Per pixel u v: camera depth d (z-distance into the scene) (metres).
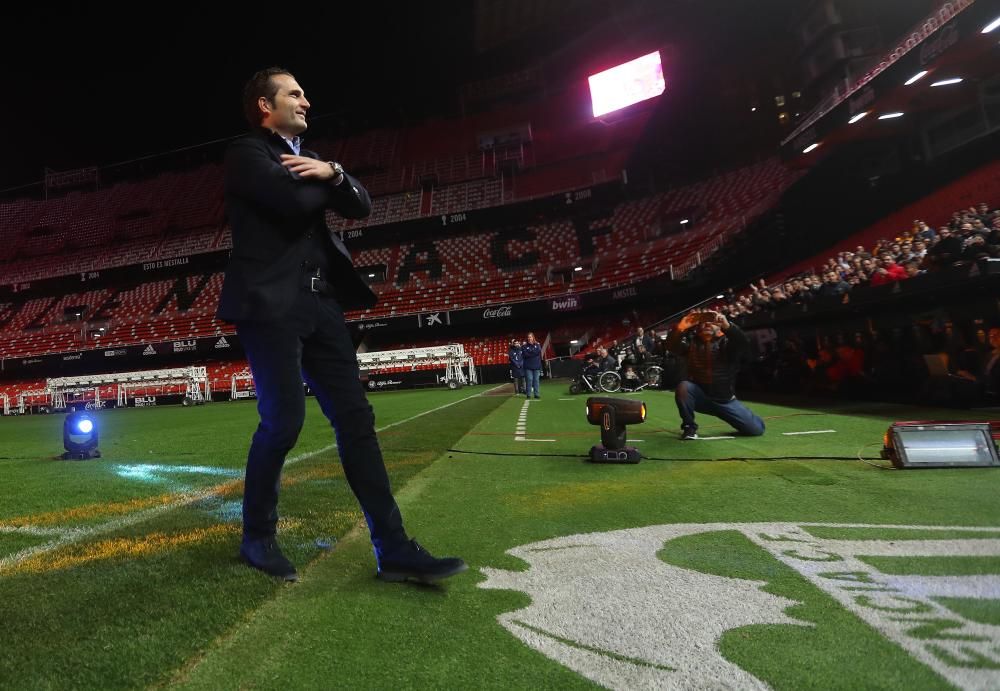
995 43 12.62
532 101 46.09
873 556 1.91
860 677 1.17
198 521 2.82
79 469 5.17
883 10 22.86
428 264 37.62
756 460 3.91
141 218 44.12
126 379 24.56
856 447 4.26
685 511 2.63
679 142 33.28
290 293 1.87
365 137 47.69
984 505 2.53
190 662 1.34
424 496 3.19
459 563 1.78
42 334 37.72
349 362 2.02
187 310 37.25
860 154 18.77
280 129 2.04
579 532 2.37
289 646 1.41
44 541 2.54
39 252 43.91
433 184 42.47
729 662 1.25
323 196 1.92
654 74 40.19
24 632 1.51
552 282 34.25
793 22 26.23
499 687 1.18
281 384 1.86
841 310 9.02
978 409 6.32
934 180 16.17
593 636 1.40
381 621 1.54
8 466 5.59
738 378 12.30
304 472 4.13
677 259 31.34
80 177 48.12
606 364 14.92
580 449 4.95
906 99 15.31
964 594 1.57
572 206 35.81
